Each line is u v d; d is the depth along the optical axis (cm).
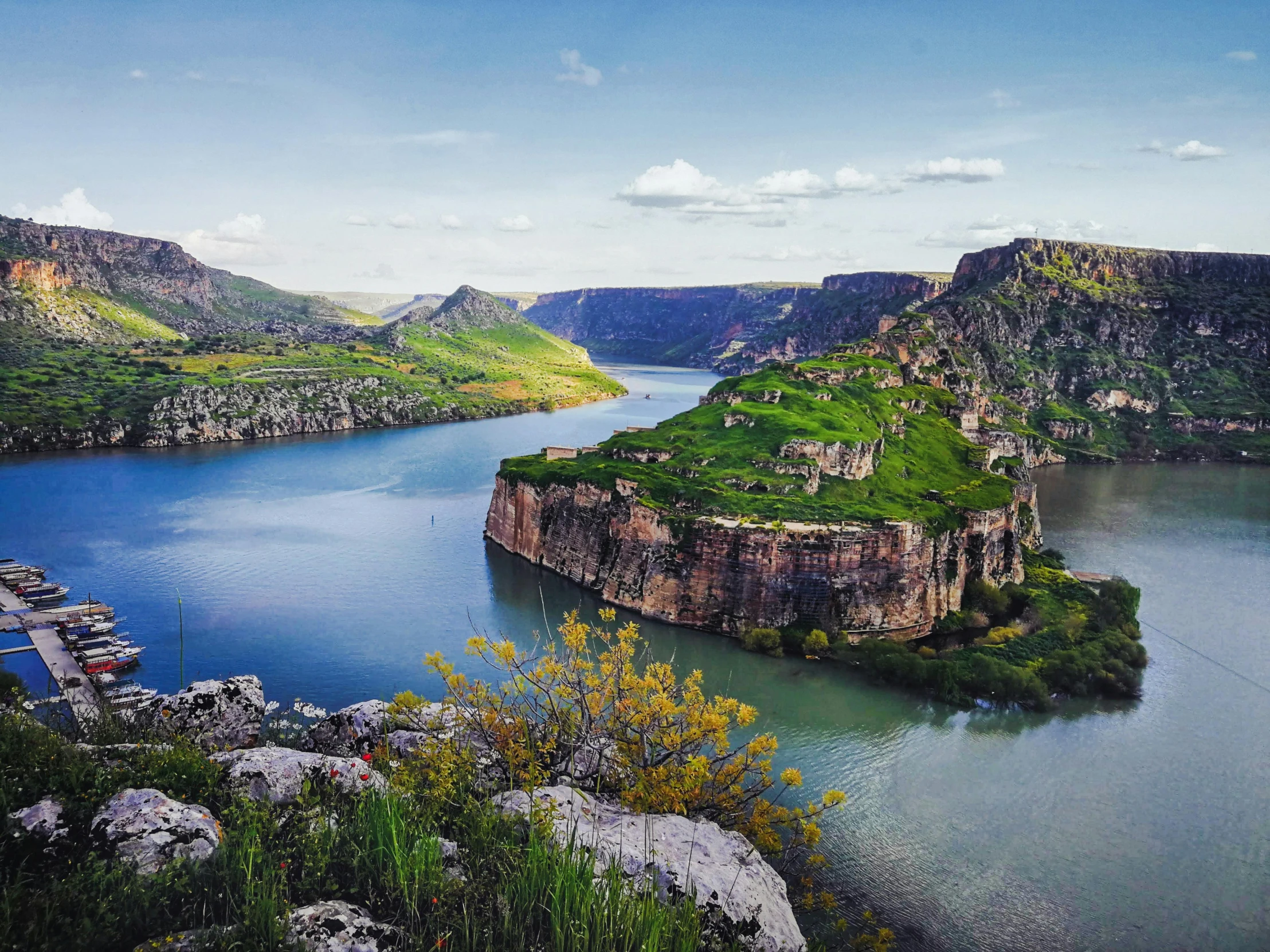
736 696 9131
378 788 3023
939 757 7856
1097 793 7288
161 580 12738
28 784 2584
